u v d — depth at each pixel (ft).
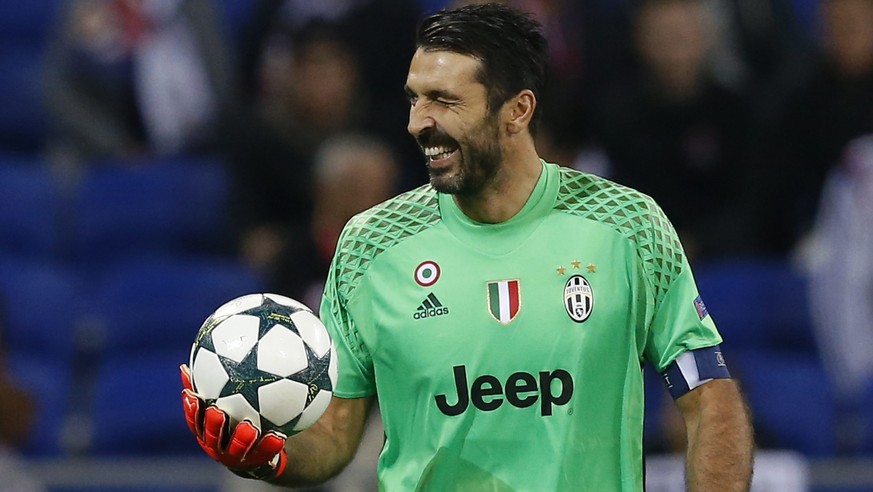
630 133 111.45
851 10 111.86
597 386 47.78
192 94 123.85
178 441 103.50
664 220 49.52
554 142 108.68
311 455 48.78
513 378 47.50
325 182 100.17
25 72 129.59
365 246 50.01
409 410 48.60
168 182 117.60
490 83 47.67
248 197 115.55
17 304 111.55
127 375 105.19
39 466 87.76
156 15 124.36
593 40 118.11
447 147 47.62
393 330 48.65
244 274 109.81
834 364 105.91
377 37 118.11
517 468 47.39
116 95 124.36
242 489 86.12
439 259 49.01
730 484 46.62
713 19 120.06
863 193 106.42
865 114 111.55
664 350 48.62
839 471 86.69
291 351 46.16
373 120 115.85
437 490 47.93
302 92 114.83
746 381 96.58
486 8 48.39
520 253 48.65
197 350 46.50
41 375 107.34
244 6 136.36
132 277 109.81
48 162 123.65
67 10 128.06
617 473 47.80
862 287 105.70
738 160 112.06
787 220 112.88
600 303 47.98
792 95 113.19
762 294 108.37
